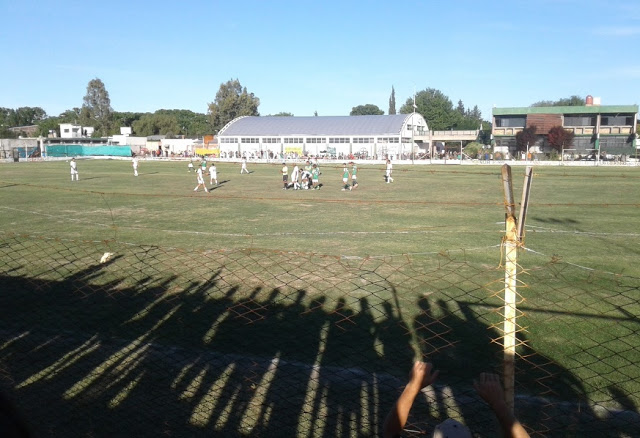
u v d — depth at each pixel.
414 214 21.39
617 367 6.80
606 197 27.28
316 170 33.47
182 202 25.64
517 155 68.81
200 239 15.83
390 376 6.72
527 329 8.02
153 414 5.84
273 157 78.38
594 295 9.62
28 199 26.53
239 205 24.47
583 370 6.75
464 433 3.12
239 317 8.62
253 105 118.44
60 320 8.64
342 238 15.95
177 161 75.00
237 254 12.66
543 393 6.23
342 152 79.56
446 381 6.57
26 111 150.38
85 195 28.56
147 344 7.73
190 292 9.83
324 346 7.57
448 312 8.73
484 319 8.40
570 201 25.45
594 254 13.42
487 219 19.92
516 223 3.96
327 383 6.57
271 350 7.48
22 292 9.98
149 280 10.60
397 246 14.62
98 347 7.66
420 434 5.36
